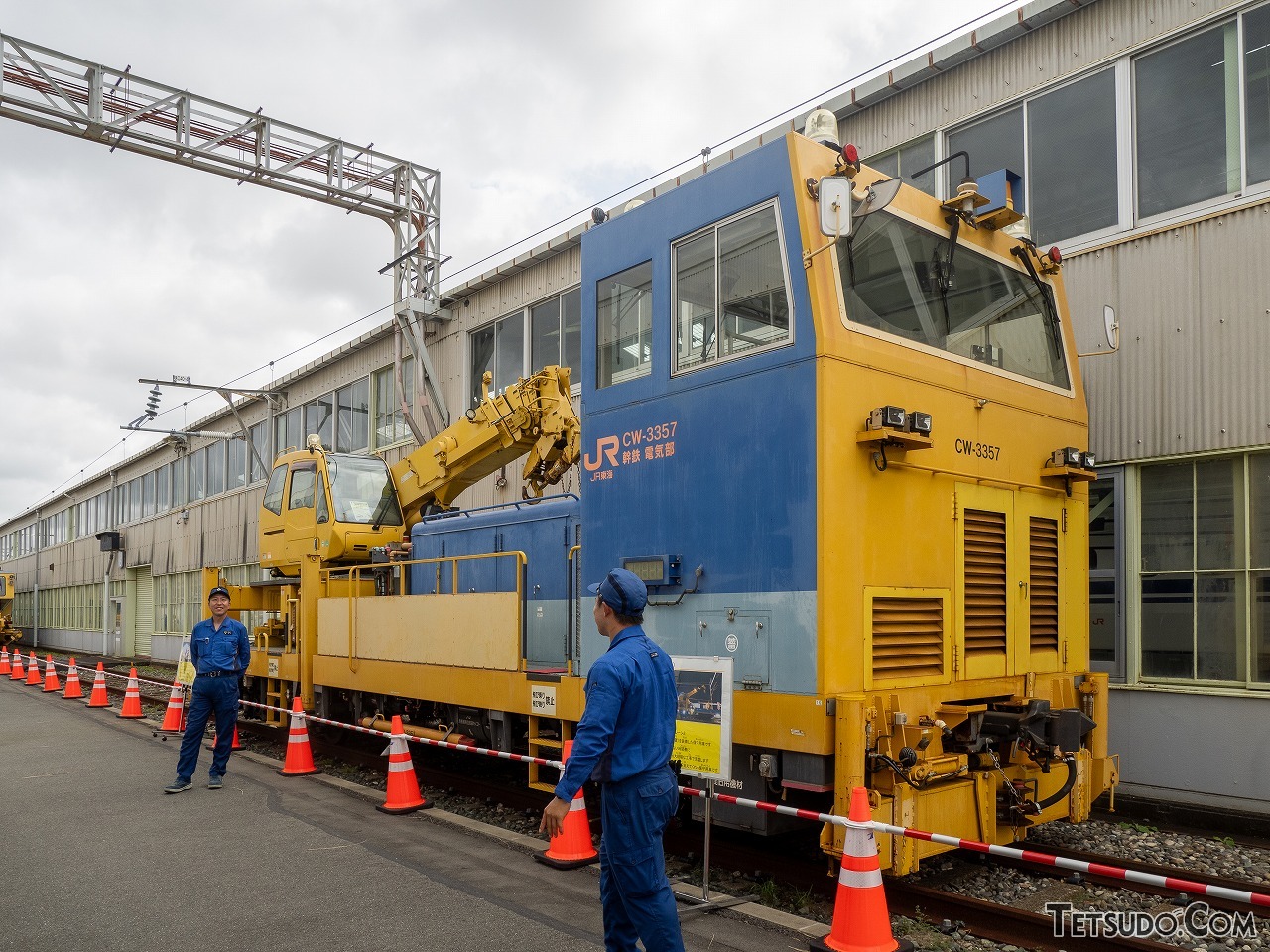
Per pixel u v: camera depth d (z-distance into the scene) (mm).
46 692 20359
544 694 7734
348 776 10445
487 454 10836
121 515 39562
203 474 30500
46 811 8227
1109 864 6551
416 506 12070
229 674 9305
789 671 5520
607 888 3926
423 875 6215
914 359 6109
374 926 5227
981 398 6617
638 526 6750
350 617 10969
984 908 5457
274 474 13430
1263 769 7797
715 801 6141
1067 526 7285
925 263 6559
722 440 6117
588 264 7516
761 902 5812
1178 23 8711
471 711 9281
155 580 34656
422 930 5152
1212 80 8547
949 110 10461
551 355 15414
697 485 6285
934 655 5992
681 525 6387
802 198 5742
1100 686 7141
